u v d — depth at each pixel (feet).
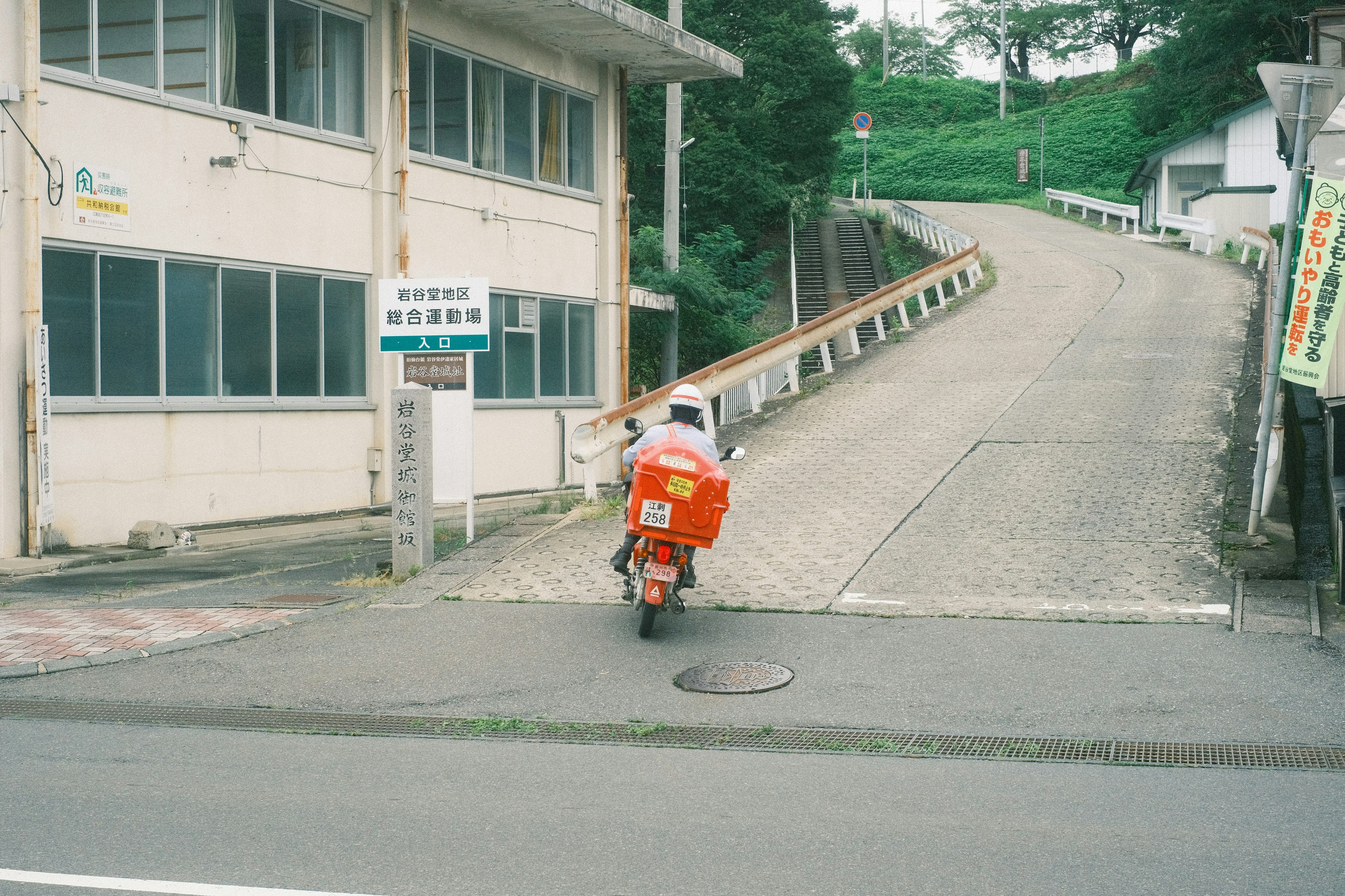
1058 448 46.06
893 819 16.63
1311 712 21.27
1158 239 128.57
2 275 36.73
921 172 228.63
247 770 19.08
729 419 56.59
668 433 27.86
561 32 57.67
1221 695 22.27
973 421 52.03
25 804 17.34
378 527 46.91
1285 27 148.77
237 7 44.39
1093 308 81.71
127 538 40.68
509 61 57.06
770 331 95.35
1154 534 34.65
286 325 46.70
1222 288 86.38
